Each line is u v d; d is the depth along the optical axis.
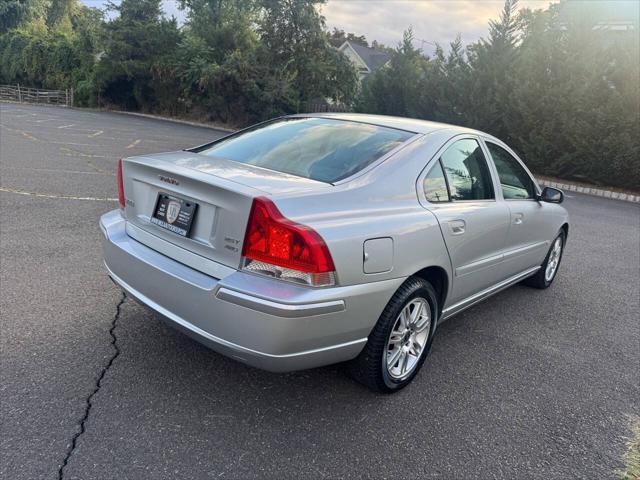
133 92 34.69
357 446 2.66
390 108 21.77
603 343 4.28
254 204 2.47
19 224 5.77
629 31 15.56
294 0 26.61
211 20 31.19
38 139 14.36
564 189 15.59
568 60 15.53
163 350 3.38
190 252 2.74
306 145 3.35
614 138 14.76
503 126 17.58
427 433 2.83
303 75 27.09
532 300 5.17
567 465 2.70
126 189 3.23
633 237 8.95
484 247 3.77
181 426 2.67
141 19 33.53
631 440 2.96
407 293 2.97
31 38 44.88
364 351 2.92
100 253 5.06
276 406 2.92
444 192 3.42
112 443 2.49
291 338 2.44
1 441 2.42
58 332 3.47
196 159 3.19
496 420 3.03
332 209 2.67
